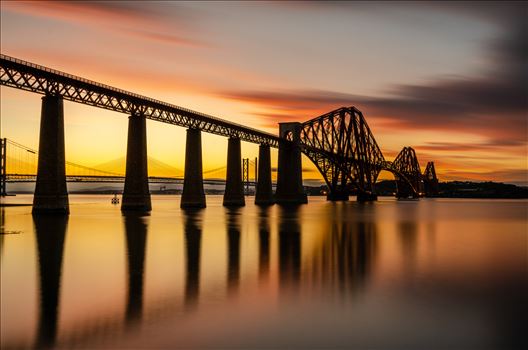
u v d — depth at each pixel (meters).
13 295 25.88
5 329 20.75
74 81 73.94
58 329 20.80
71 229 58.56
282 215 98.38
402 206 174.50
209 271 32.81
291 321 22.16
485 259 40.84
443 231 69.50
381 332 20.95
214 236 53.91
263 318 22.48
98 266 34.25
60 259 37.06
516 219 103.62
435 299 26.22
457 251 46.03
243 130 128.50
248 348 19.16
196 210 107.38
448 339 20.30
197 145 110.06
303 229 65.69
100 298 25.42
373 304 25.03
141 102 89.06
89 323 21.58
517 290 28.47
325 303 25.06
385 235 60.31
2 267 33.62
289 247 45.66
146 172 90.75
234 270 33.31
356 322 22.12
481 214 127.75
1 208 112.00
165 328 21.03
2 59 64.19
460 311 23.95
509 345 19.69
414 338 20.33
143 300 25.14
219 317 22.55
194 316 22.62
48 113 70.94
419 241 54.53
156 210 114.31
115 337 20.00
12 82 66.38
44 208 71.38
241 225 69.62
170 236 53.22
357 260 38.78
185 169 110.44
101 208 133.50
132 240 48.97
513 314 23.56
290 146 160.50
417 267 36.06
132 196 89.38
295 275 31.92
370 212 120.06
